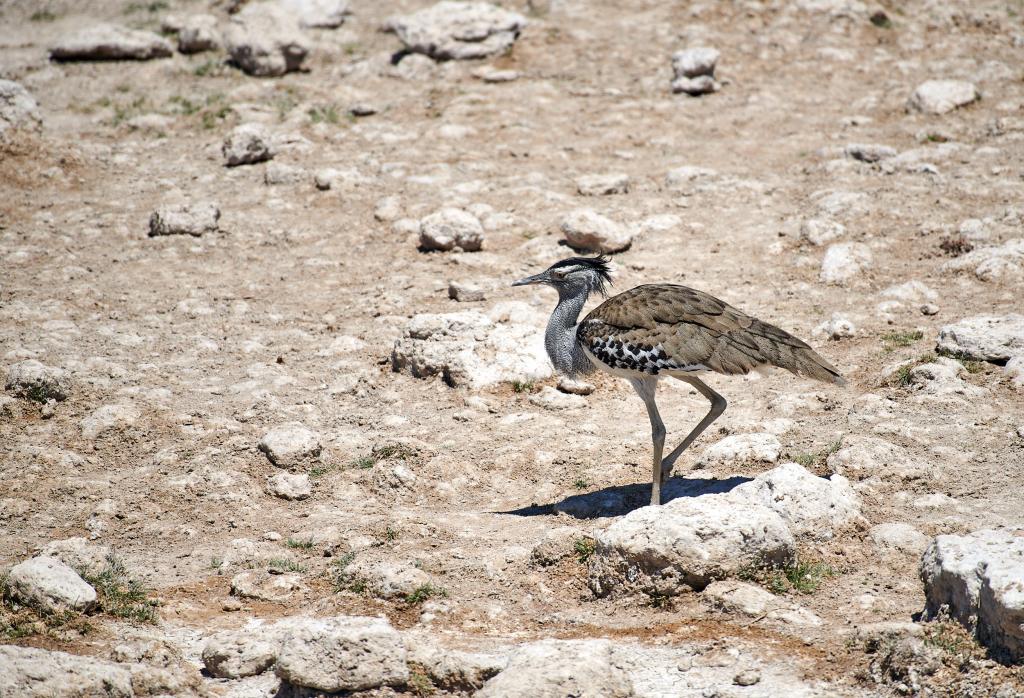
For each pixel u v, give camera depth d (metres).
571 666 8.27
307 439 13.33
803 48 29.48
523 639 9.50
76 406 14.37
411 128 25.64
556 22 30.98
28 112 23.66
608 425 13.97
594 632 9.45
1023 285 16.84
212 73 28.80
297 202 22.11
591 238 19.23
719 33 30.19
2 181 22.30
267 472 13.09
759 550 9.79
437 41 28.98
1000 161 22.16
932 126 24.50
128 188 22.81
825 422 13.36
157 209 21.06
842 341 15.65
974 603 8.45
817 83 27.73
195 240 20.48
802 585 9.80
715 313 11.10
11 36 32.84
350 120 26.11
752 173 22.72
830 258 18.12
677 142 24.61
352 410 14.70
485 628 9.77
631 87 27.61
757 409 14.01
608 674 8.30
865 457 11.88
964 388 13.63
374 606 10.16
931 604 9.09
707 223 20.45
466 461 13.18
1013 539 9.07
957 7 31.31
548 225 20.48
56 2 35.84
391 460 13.19
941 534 10.39
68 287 18.38
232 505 12.38
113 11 34.91
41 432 13.81
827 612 9.45
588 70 28.50
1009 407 13.25
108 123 25.94
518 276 18.56
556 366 11.99
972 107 25.42
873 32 30.30
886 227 19.55
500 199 21.69
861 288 17.47
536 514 11.98
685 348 10.85
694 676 8.60
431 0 33.78
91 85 28.25
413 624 9.87
